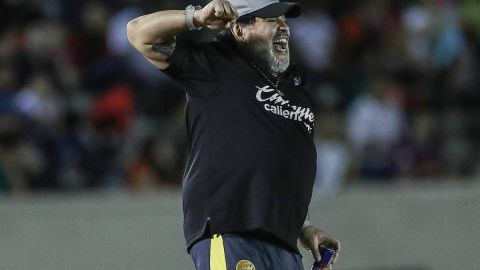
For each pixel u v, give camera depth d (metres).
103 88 46.97
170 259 39.66
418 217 41.66
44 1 50.59
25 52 47.22
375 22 54.62
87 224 39.47
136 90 47.16
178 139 43.50
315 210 41.25
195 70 18.53
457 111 49.59
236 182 18.30
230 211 18.27
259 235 18.31
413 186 42.31
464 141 47.06
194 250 18.53
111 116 44.88
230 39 19.08
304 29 52.38
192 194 18.53
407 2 55.56
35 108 43.75
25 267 38.88
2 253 38.81
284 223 18.48
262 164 18.33
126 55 48.34
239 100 18.52
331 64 51.66
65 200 39.75
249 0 18.81
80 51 49.06
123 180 42.22
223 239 18.22
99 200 39.84
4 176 41.00
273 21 18.81
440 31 53.84
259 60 18.83
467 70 52.41
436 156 46.03
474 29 54.97
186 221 18.75
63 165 42.06
